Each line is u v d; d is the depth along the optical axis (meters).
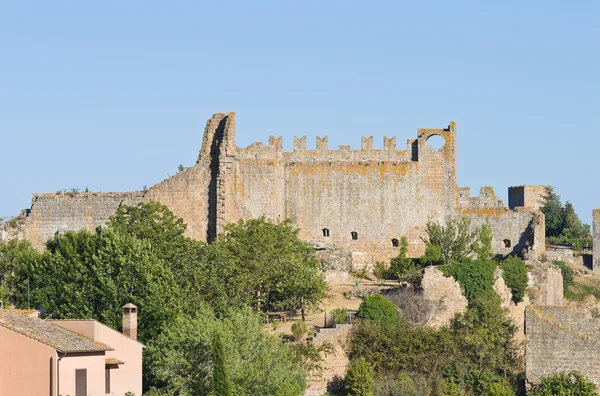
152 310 161.75
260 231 197.00
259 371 150.62
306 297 188.00
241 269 184.88
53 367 129.00
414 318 189.50
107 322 161.75
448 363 176.88
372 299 185.62
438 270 197.00
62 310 167.25
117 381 143.25
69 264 175.38
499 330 184.75
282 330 181.38
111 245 173.62
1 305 150.25
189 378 148.38
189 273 178.00
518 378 176.12
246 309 165.25
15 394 129.25
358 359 173.75
